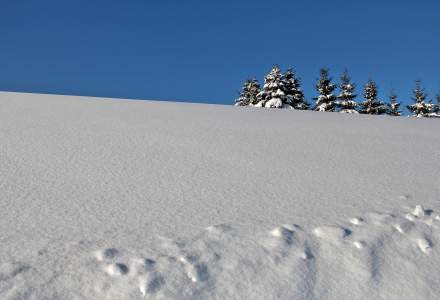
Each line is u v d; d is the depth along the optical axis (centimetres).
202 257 301
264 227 353
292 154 660
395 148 769
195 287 271
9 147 616
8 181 451
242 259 303
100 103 1323
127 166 539
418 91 4253
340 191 463
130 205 396
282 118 1213
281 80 4084
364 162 625
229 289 273
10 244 307
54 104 1219
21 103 1197
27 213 365
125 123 905
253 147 704
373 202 429
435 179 538
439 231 368
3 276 266
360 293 281
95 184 456
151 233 335
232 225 355
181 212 382
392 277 300
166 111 1202
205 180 488
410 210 408
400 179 528
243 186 469
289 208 402
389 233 355
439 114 4234
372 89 4259
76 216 363
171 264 289
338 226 359
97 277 271
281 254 313
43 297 250
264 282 282
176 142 714
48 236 322
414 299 279
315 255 316
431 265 317
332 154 676
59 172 496
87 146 649
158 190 444
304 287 281
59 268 278
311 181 501
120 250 304
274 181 495
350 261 312
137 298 256
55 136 717
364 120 1293
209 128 898
